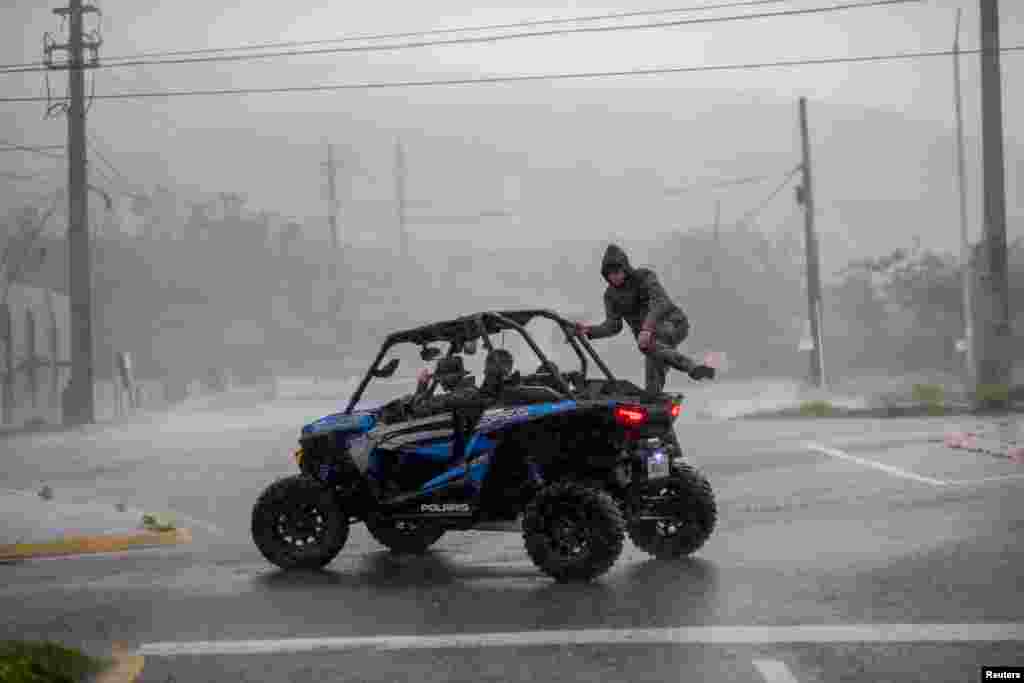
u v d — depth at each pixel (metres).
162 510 14.94
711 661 6.41
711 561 9.38
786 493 13.43
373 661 6.65
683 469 9.61
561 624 7.37
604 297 10.55
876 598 7.77
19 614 8.42
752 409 31.62
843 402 32.44
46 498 14.80
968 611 7.32
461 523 9.42
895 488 13.22
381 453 9.63
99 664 6.42
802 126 44.19
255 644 7.16
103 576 10.06
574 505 8.63
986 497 12.05
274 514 9.77
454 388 9.92
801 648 6.63
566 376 9.80
